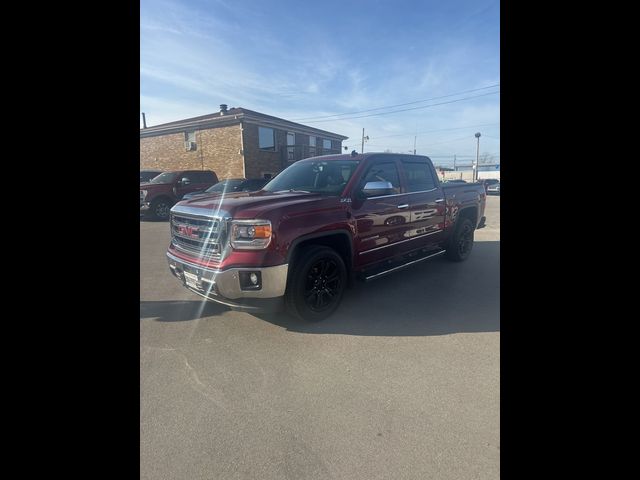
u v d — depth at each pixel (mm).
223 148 22328
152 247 7938
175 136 23984
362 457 1849
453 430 2035
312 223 3328
